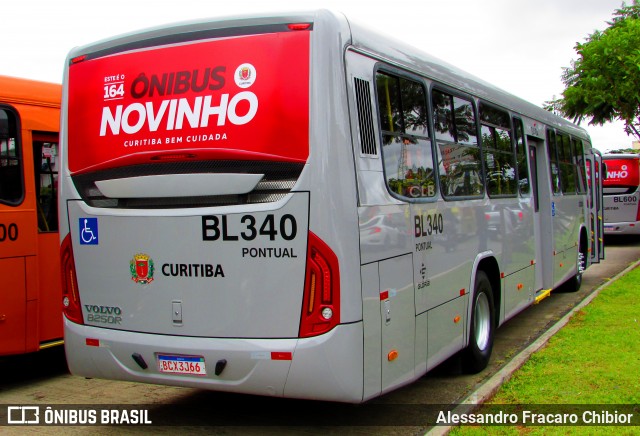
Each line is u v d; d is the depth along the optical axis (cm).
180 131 460
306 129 424
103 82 497
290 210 425
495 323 716
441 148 579
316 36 430
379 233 455
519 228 802
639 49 1556
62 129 523
